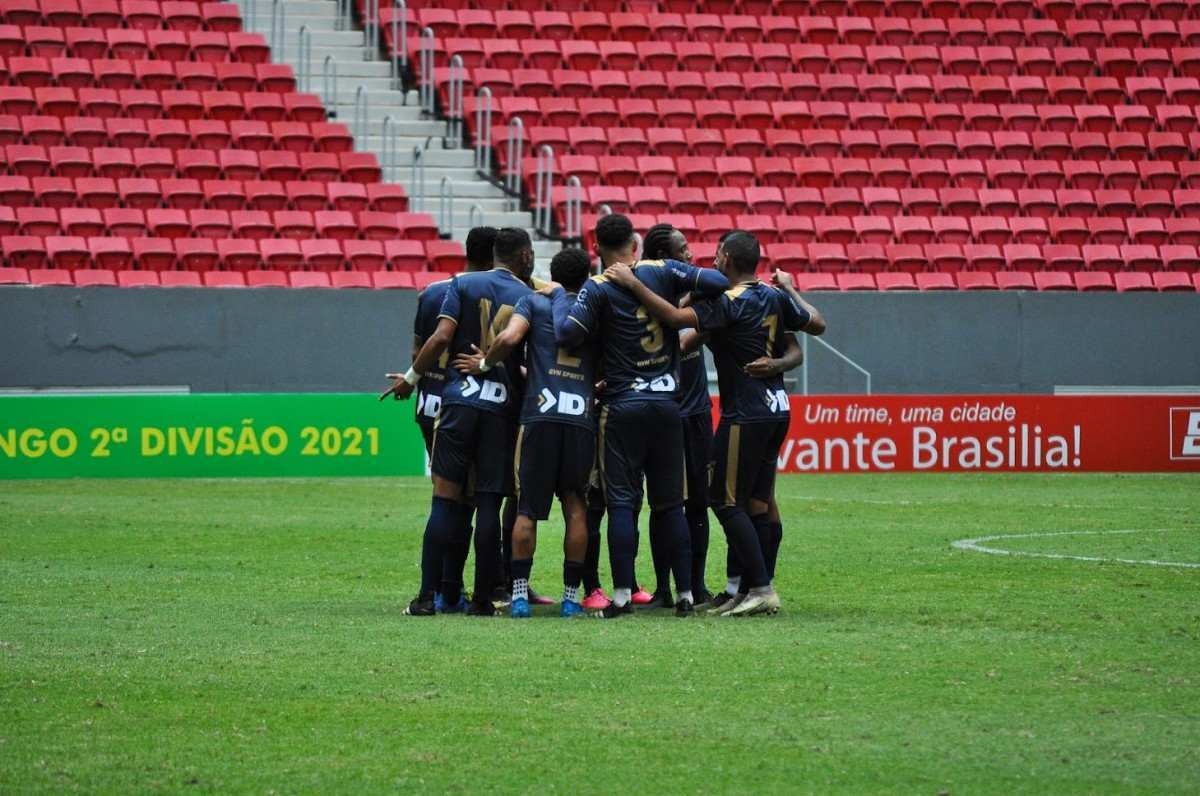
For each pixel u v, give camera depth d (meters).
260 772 14.79
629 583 23.94
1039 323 63.59
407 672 19.25
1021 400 55.06
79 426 49.97
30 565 29.80
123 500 43.09
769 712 17.20
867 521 38.59
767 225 68.38
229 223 63.25
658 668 19.53
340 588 27.06
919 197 71.44
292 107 69.12
